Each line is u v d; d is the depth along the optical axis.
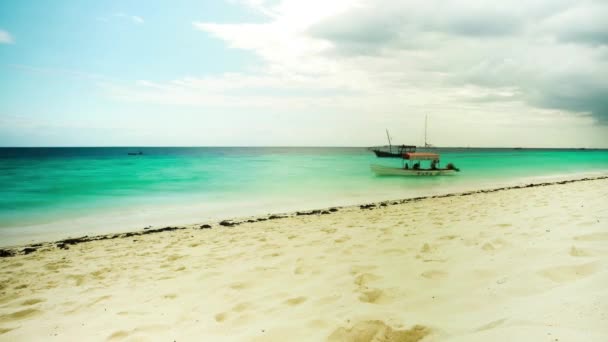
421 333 2.44
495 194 14.28
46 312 4.07
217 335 2.93
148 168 40.38
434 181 25.52
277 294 3.84
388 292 3.42
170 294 4.27
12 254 7.89
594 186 14.50
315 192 19.55
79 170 37.38
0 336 3.38
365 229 7.75
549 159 68.88
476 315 2.58
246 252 6.44
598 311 2.08
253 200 16.75
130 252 7.45
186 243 8.02
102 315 3.77
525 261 3.71
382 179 27.14
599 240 4.03
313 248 6.17
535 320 2.19
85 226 11.51
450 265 4.05
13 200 17.02
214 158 76.88
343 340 2.52
